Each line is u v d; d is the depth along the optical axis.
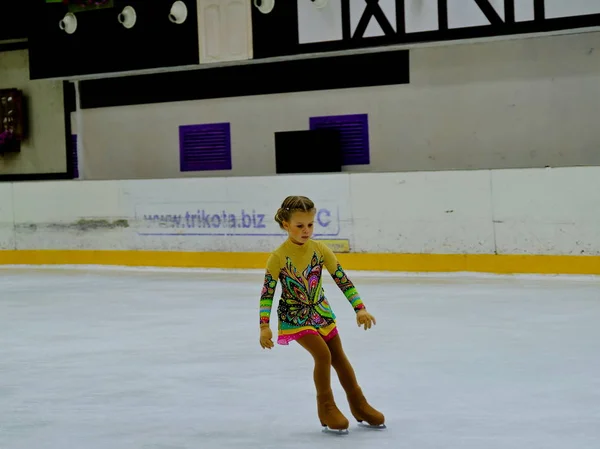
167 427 6.11
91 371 8.06
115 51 19.27
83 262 16.67
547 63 16.48
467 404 6.43
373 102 18.33
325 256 5.75
